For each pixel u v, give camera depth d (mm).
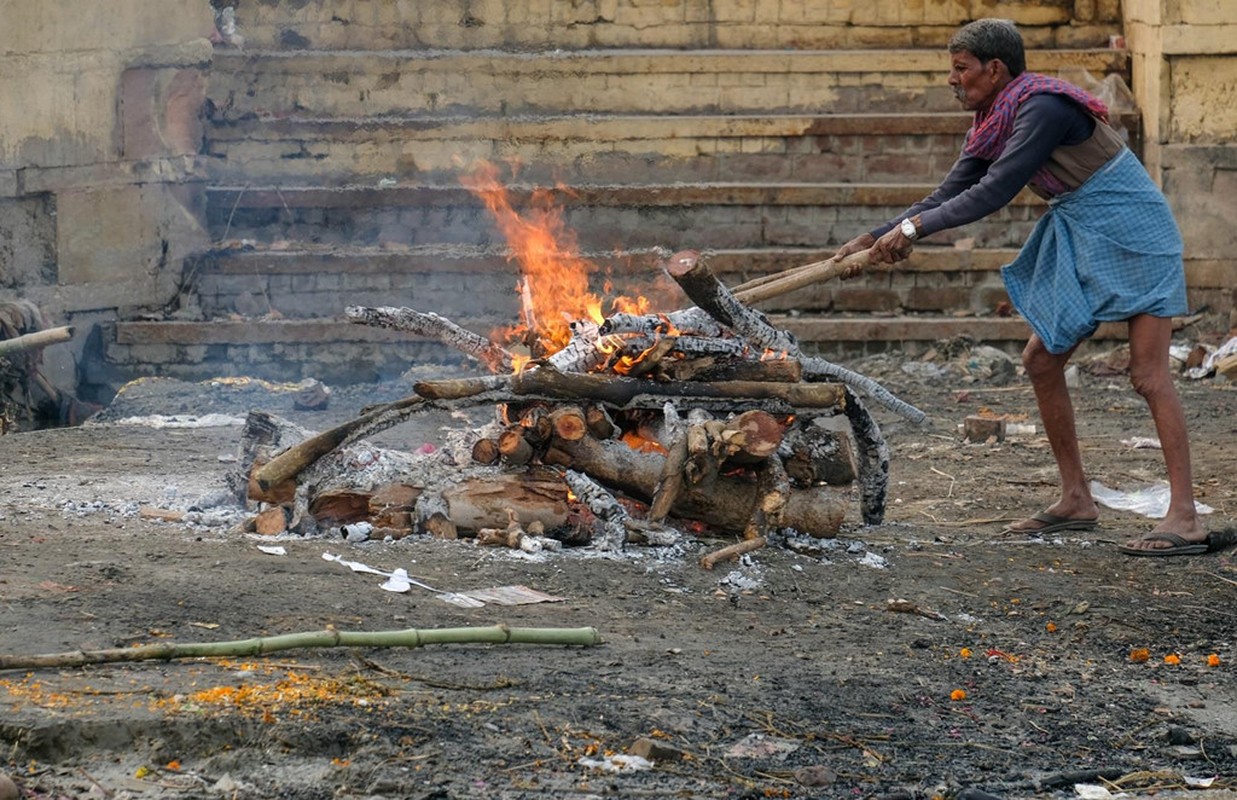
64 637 15562
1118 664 17438
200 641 15789
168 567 18516
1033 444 33156
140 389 40750
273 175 47500
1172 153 46250
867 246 23406
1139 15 47812
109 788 12555
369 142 47562
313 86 47969
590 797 12820
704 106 48438
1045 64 48750
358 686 14656
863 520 24047
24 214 41562
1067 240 22641
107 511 22656
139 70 43875
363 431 21188
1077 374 42344
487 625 17047
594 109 48312
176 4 44562
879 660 16953
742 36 49375
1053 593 20000
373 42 48906
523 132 47594
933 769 14000
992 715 15500
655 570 19766
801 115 47875
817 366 22766
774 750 14117
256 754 13234
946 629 18359
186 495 24375
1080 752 14680
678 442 20734
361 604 17406
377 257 45469
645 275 45969
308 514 21031
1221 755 14758
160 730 13320
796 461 21484
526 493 20859
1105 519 25391
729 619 18141
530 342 23781
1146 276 22297
